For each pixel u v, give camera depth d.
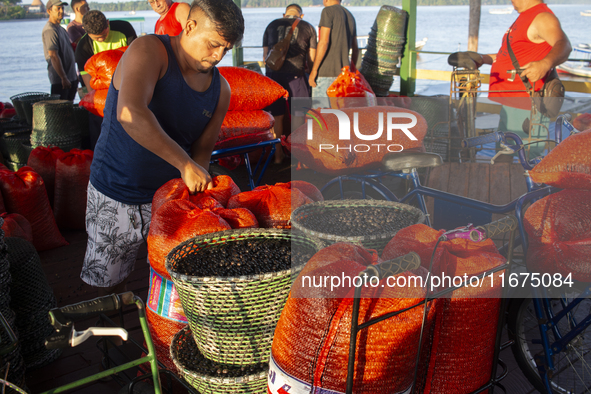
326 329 1.08
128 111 1.50
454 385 1.24
